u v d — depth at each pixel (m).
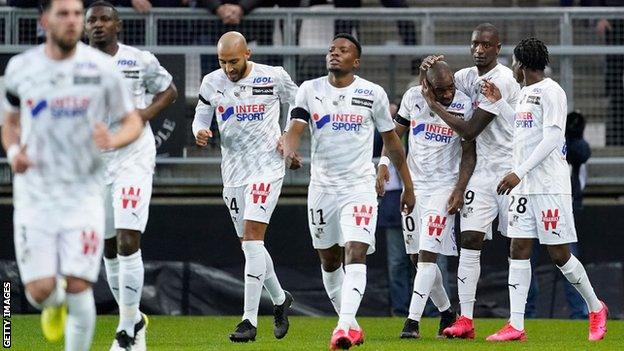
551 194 25.02
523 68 24.95
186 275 35.25
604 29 37.88
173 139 36.06
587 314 34.03
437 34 38.06
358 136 22.20
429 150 25.89
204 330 28.41
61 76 16.19
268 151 25.17
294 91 25.45
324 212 22.53
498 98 25.36
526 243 25.33
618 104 37.34
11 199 36.81
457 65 37.50
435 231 25.78
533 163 24.39
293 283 35.31
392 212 33.34
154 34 36.84
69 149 16.27
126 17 36.88
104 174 20.86
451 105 25.94
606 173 37.34
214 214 35.81
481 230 26.02
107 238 21.86
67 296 16.67
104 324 30.12
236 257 35.78
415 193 26.05
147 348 23.09
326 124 22.27
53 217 16.28
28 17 36.91
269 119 25.27
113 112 16.56
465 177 25.81
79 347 17.08
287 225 35.66
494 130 25.92
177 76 36.00
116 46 21.50
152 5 37.62
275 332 25.73
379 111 22.33
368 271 35.12
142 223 20.70
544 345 23.98
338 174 22.25
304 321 32.12
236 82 25.20
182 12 36.91
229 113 25.27
